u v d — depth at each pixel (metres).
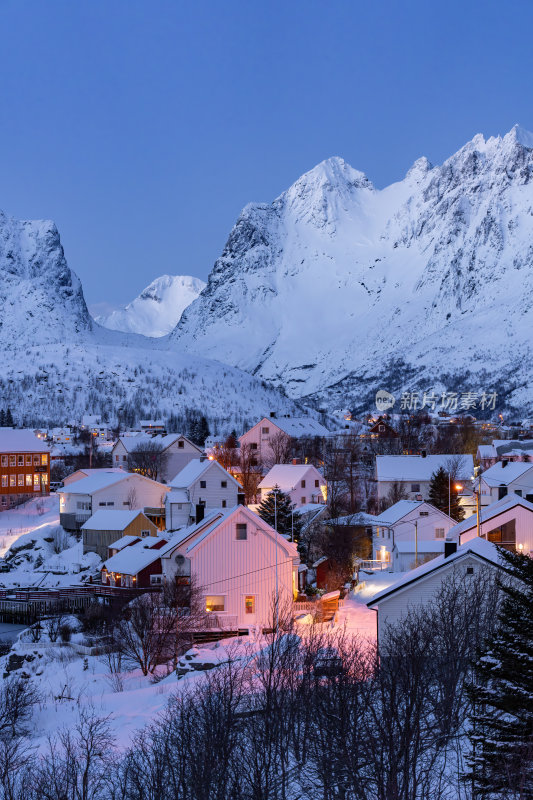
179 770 34.53
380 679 37.44
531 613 32.12
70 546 127.25
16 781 39.41
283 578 73.31
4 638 87.56
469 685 33.16
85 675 64.75
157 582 95.31
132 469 179.25
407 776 31.75
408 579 53.62
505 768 30.00
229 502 120.88
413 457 141.75
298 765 35.16
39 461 163.12
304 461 182.75
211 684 44.47
